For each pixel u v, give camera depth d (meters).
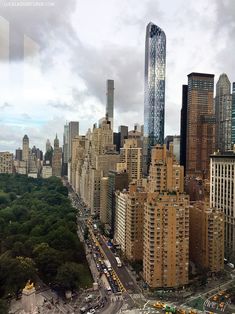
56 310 179.38
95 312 177.25
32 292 174.12
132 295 198.75
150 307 184.25
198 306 184.88
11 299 189.12
